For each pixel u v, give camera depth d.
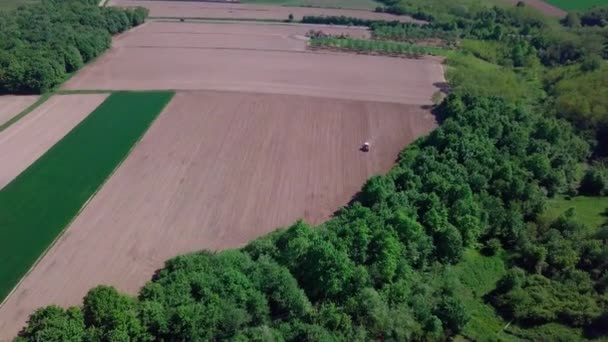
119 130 118.00
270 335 62.19
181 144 113.12
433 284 75.12
